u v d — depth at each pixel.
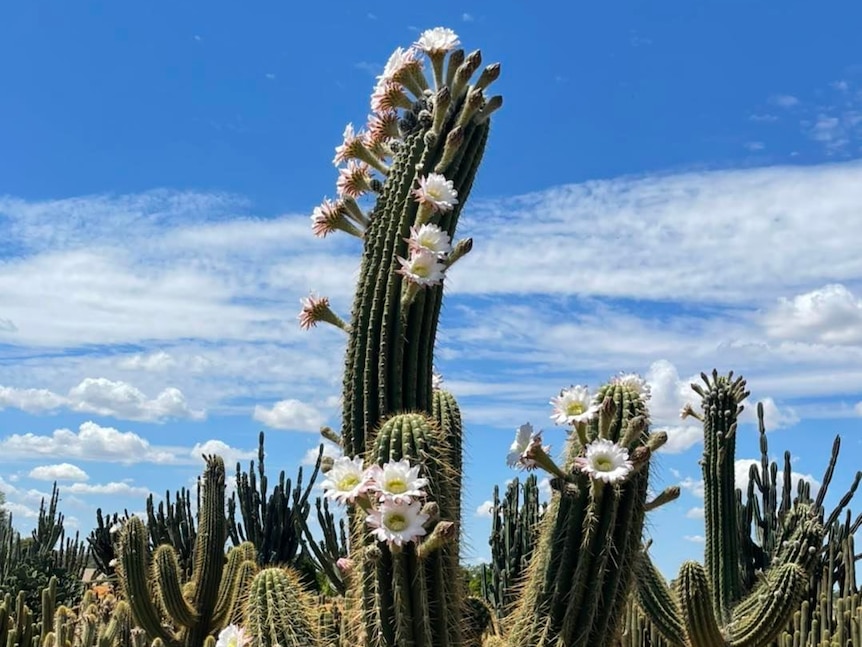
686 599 3.92
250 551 5.81
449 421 3.03
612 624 2.44
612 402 2.45
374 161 2.81
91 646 3.97
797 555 4.32
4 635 4.22
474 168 2.81
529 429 2.53
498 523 4.80
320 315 2.73
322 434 2.70
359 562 2.35
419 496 2.22
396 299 2.62
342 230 2.78
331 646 2.68
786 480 4.75
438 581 2.25
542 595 2.46
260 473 6.96
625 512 2.44
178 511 7.72
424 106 2.81
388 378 2.60
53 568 7.79
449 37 2.79
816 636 4.37
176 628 5.50
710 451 4.46
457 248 2.65
